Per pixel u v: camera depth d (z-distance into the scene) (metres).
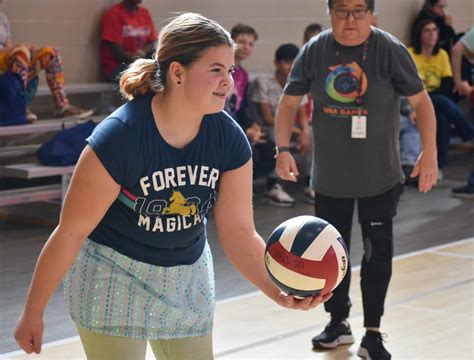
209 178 3.33
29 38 10.24
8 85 9.14
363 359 5.57
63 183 9.27
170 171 3.25
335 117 5.48
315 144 5.62
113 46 10.71
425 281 7.46
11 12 10.05
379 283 5.54
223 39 3.18
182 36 3.16
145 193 3.24
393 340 5.96
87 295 3.33
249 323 6.30
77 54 10.70
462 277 7.59
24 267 7.71
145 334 3.34
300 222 3.49
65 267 3.21
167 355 3.46
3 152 9.70
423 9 13.95
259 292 7.09
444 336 6.04
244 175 3.43
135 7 10.80
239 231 3.48
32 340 3.21
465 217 10.18
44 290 3.20
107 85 10.64
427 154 5.41
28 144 10.28
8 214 9.66
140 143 3.19
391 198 5.52
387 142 5.48
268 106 10.66
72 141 9.23
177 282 3.39
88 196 3.18
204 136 3.28
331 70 5.45
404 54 5.40
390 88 5.42
